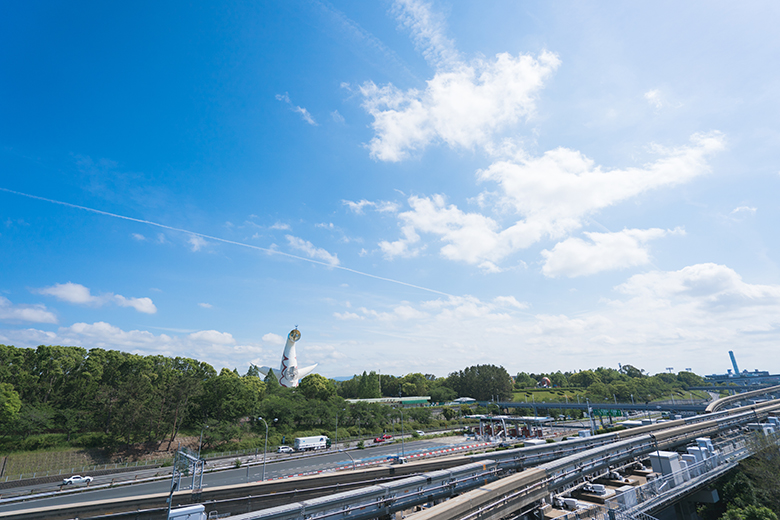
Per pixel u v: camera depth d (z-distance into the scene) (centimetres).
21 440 8012
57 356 10475
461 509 2434
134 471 7494
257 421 11138
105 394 9312
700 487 4522
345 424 12475
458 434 12256
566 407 15762
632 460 4900
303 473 6975
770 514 3900
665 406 13538
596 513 3086
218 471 7288
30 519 2994
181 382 10344
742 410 8656
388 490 3203
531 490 3088
